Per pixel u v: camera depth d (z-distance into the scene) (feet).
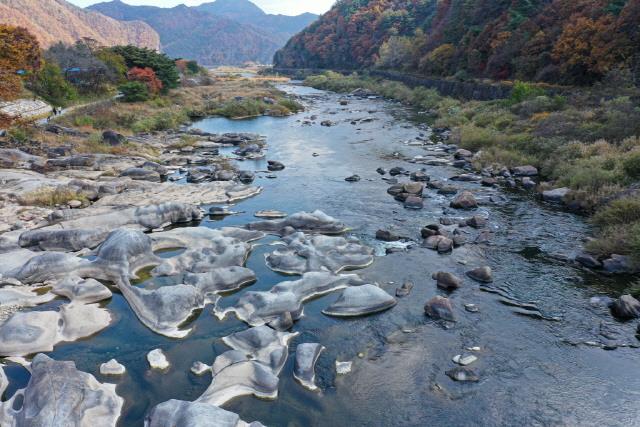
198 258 53.21
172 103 212.02
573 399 32.83
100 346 38.99
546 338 39.58
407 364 36.86
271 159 109.81
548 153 93.30
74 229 58.70
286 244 58.29
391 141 127.54
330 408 32.37
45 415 28.78
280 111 193.16
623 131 89.04
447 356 37.76
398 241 60.54
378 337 40.47
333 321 42.96
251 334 39.01
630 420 30.89
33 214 67.41
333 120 171.83
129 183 83.66
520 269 51.96
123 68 226.99
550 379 34.81
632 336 39.32
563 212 69.15
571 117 104.27
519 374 35.42
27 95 154.30
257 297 44.29
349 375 35.65
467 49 232.12
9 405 31.01
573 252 55.42
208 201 76.79
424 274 51.55
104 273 50.19
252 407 32.24
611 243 52.95
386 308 44.78
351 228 65.16
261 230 63.57
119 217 64.95
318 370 36.17
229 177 90.74
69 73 195.11
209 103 210.18
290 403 32.73
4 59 112.88
